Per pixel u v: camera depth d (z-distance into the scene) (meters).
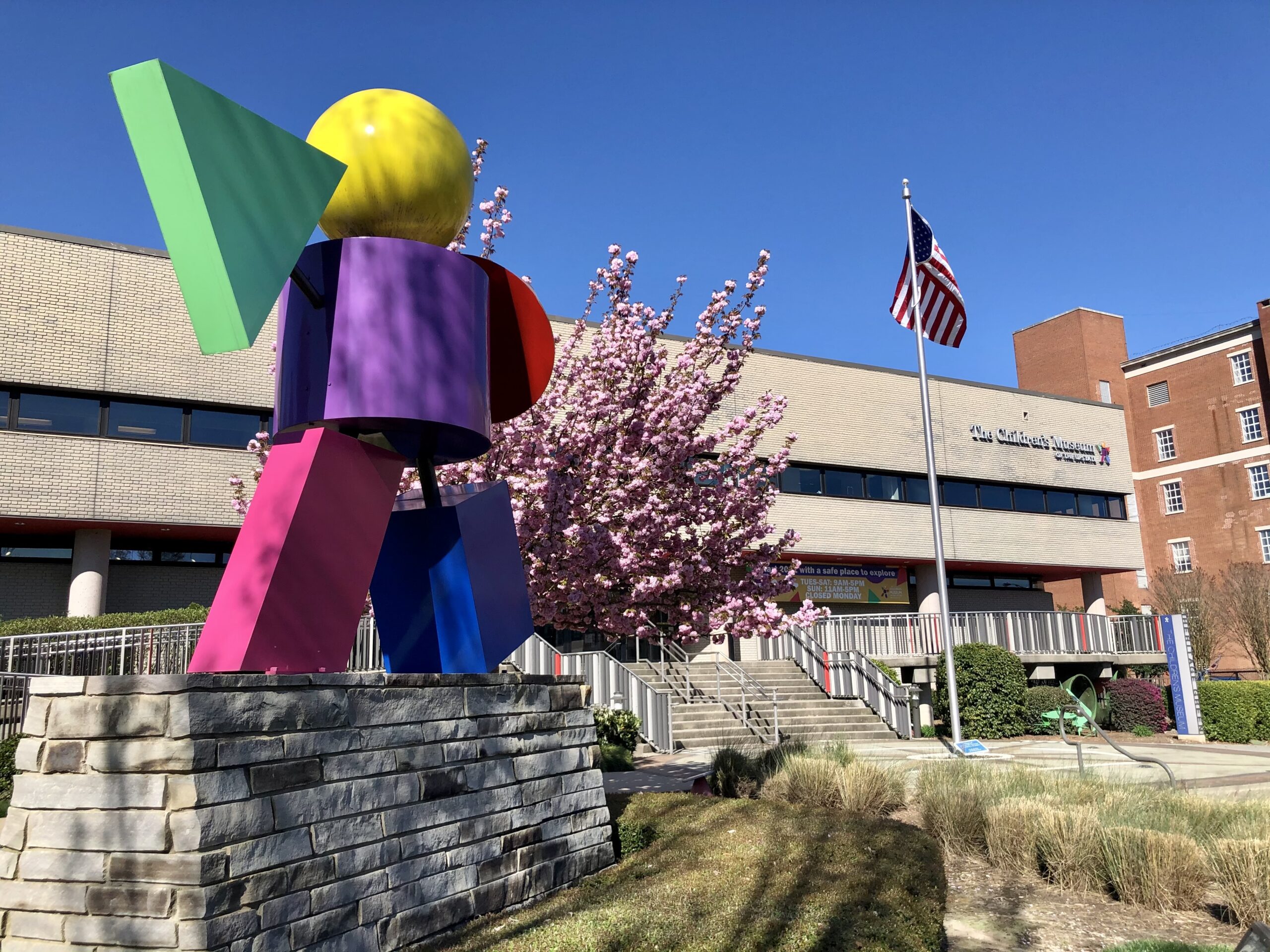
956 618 21.36
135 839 3.08
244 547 4.18
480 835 4.65
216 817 3.13
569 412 8.97
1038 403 29.48
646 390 8.91
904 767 10.66
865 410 25.83
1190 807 8.42
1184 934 6.10
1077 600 40.16
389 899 3.91
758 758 10.90
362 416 4.63
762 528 9.41
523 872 4.96
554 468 8.38
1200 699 20.47
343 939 3.62
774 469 9.87
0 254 15.71
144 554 17.88
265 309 3.71
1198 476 40.00
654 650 21.22
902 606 27.00
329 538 4.41
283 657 4.03
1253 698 19.77
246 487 16.70
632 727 15.30
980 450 27.70
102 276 16.59
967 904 6.77
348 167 5.06
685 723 16.77
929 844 5.96
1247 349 38.47
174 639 13.10
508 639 5.61
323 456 4.45
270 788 3.41
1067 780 9.52
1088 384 43.31
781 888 4.77
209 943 2.99
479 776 4.75
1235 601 28.56
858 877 5.00
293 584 4.14
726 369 9.52
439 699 4.57
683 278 9.52
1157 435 42.03
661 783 11.83
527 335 6.07
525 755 5.24
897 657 19.92
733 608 8.81
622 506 8.74
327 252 4.81
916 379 26.95
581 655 16.86
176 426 17.05
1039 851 7.56
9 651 11.66
